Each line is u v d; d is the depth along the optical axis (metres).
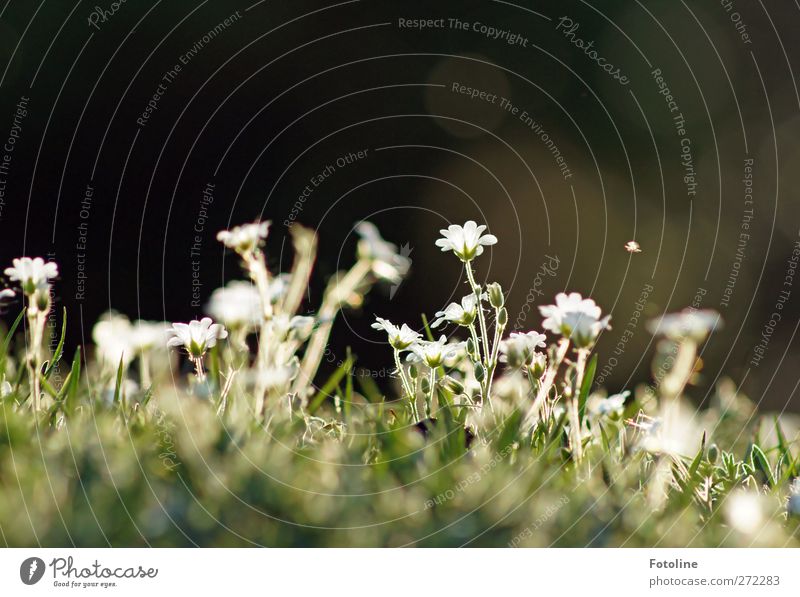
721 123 10.95
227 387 2.81
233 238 2.93
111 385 3.10
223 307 3.02
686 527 2.25
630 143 10.62
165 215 8.99
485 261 9.52
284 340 2.94
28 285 2.61
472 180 10.17
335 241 9.77
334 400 3.18
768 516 2.33
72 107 9.13
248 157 9.64
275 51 9.92
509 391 2.82
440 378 2.77
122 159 9.10
